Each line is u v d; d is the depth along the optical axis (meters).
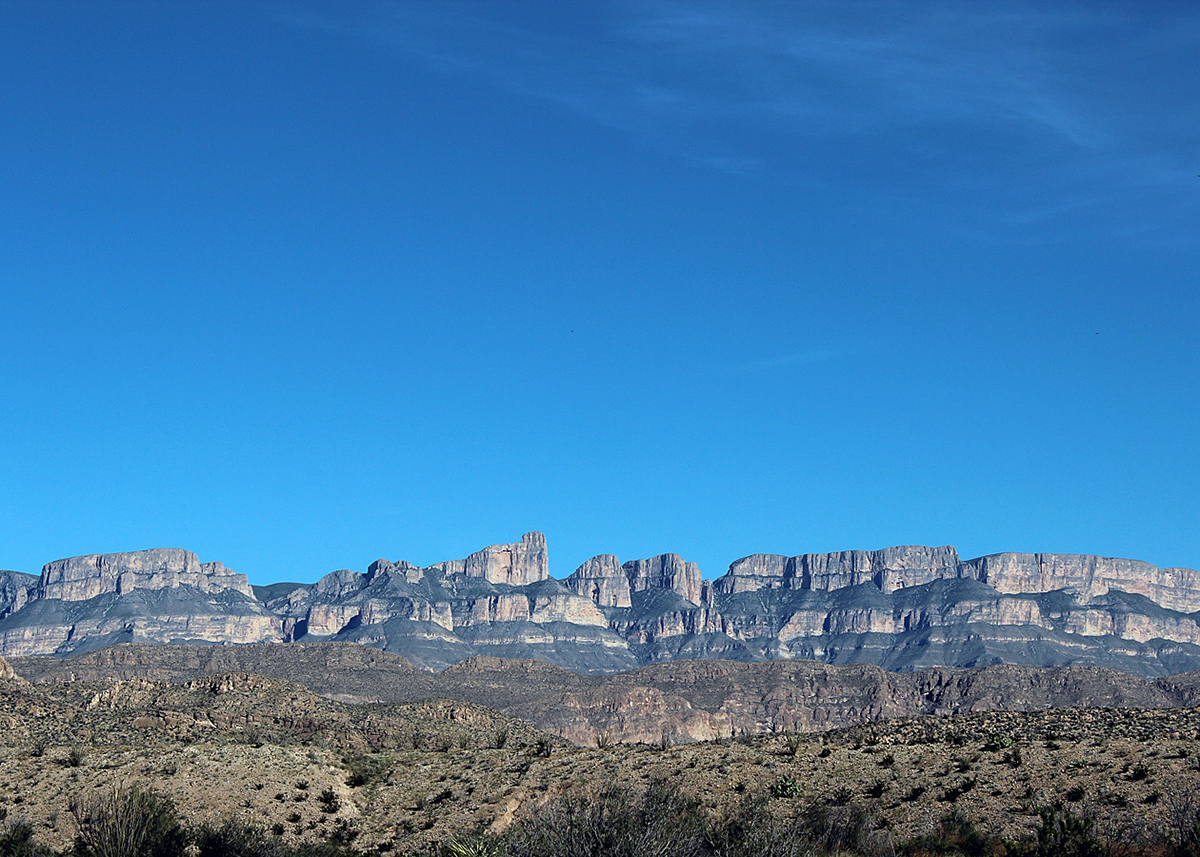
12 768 75.12
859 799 59.88
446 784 73.12
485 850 54.62
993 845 52.25
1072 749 63.72
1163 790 55.66
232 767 75.19
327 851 62.62
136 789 64.31
